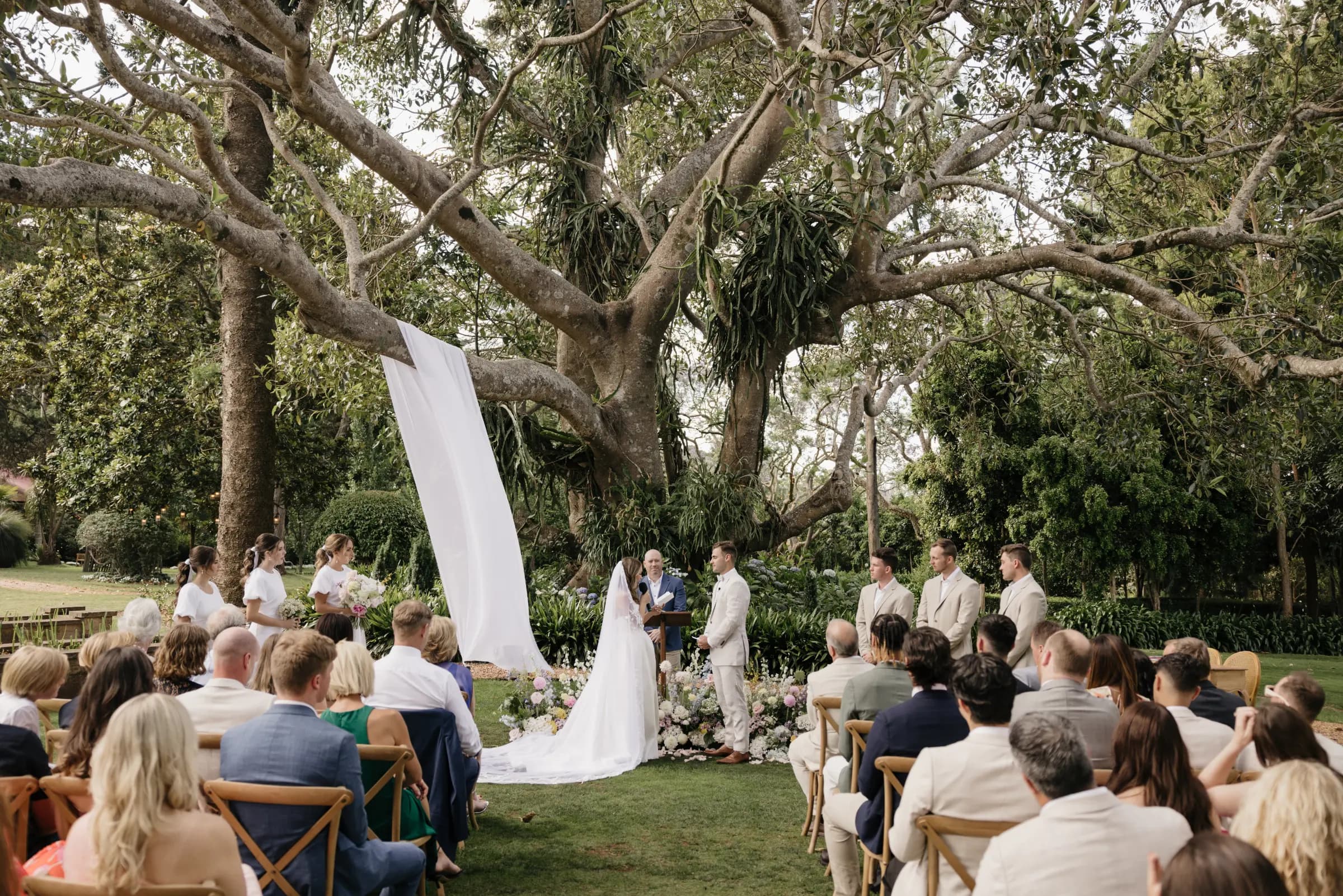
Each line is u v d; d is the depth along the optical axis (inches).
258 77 336.2
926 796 125.3
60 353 710.5
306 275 302.2
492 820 229.3
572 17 563.5
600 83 563.5
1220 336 402.3
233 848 102.8
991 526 819.4
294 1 543.5
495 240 489.7
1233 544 810.2
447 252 663.1
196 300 745.6
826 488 603.5
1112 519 750.5
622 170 640.4
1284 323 375.2
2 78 264.7
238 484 567.2
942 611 281.3
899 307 618.2
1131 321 502.0
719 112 564.1
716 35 588.1
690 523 521.3
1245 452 434.0
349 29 538.3
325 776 133.2
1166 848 96.1
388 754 156.4
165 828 97.9
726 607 294.4
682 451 627.5
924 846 128.6
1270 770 84.1
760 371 549.0
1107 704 150.2
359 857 135.9
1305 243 358.9
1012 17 297.1
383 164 424.5
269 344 567.2
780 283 508.7
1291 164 376.5
